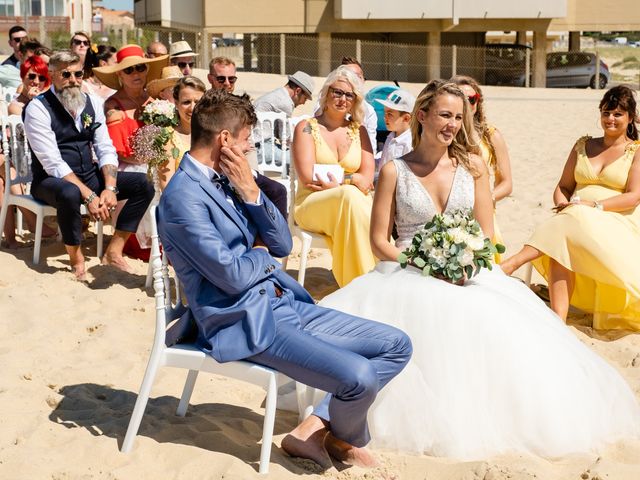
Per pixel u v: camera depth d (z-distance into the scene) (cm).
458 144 498
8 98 959
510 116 2102
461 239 450
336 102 657
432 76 3225
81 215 741
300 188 667
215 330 385
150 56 1030
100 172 701
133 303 625
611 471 382
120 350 536
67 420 432
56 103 684
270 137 853
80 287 649
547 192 1125
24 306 602
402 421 413
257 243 406
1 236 730
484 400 415
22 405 448
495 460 400
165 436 412
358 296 453
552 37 4528
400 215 495
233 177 390
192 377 442
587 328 617
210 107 385
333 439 400
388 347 393
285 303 399
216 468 376
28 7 5184
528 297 474
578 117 2080
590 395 427
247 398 481
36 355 520
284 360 376
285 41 3309
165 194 381
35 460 381
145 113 657
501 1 3114
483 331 422
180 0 3212
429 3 3123
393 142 712
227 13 3247
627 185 634
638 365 549
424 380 418
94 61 1002
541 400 414
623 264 594
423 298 434
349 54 3272
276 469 380
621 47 8219
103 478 368
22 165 746
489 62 3216
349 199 617
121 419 430
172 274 686
